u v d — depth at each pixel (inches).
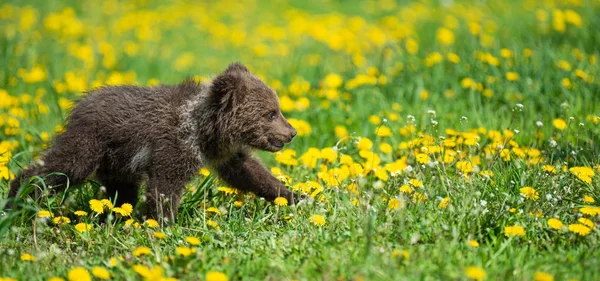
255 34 954.1
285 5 1137.4
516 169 410.9
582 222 339.9
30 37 785.6
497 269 309.0
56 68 716.7
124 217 417.1
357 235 339.6
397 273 298.5
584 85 551.8
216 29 928.9
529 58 612.7
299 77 671.8
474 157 444.1
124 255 348.8
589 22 741.9
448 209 359.9
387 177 416.2
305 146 526.3
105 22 988.6
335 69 732.0
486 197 381.7
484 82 580.4
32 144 514.0
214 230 373.7
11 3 1011.3
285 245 343.0
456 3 1048.8
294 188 421.4
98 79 683.4
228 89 411.8
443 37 699.4
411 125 490.3
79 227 370.3
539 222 355.9
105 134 407.8
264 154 522.0
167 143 402.9
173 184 405.1
